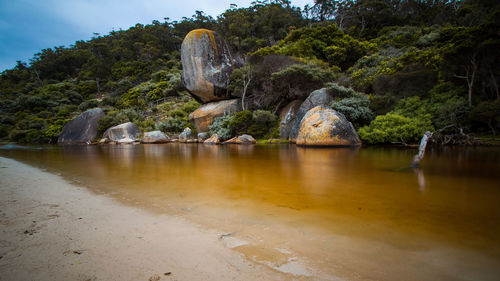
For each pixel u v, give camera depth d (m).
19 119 39.75
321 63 25.30
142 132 28.02
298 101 21.95
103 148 17.97
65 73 73.94
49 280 1.88
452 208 3.32
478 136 13.66
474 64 13.55
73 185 5.17
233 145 18.25
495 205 3.42
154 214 3.30
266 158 9.46
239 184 4.97
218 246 2.39
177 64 59.84
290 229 2.72
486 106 12.27
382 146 14.35
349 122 15.57
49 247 2.42
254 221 2.98
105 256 2.24
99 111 31.59
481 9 32.25
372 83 20.56
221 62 26.05
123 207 3.63
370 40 37.53
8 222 3.09
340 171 6.35
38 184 5.33
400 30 35.50
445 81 16.16
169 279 1.88
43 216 3.31
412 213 3.15
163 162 8.68
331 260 2.09
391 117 14.85
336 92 18.81
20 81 70.94
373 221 2.90
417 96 16.23
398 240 2.40
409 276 1.82
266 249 2.31
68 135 30.00
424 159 8.23
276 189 4.51
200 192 4.37
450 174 5.73
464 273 1.84
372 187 4.57
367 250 2.23
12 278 1.90
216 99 26.64
